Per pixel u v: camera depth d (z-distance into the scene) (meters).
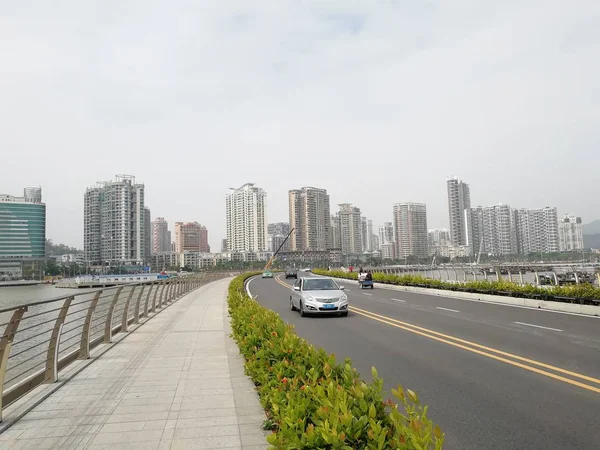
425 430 2.58
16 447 4.54
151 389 6.64
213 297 27.97
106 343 10.86
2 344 5.52
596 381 6.98
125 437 4.75
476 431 5.03
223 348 10.05
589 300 16.38
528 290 19.72
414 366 8.27
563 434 4.90
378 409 3.29
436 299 23.55
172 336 11.91
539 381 7.04
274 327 6.91
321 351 5.05
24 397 6.20
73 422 5.24
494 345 10.14
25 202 115.19
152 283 17.72
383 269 49.81
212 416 5.38
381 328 13.38
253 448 4.40
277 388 4.45
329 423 2.93
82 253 173.00
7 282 94.19
